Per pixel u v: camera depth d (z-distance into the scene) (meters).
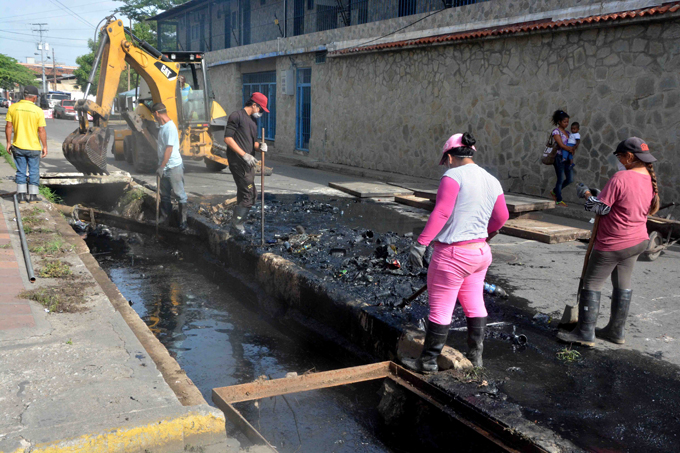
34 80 57.66
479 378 3.37
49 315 3.76
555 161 10.09
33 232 6.20
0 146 14.70
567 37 10.41
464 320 4.51
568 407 3.13
